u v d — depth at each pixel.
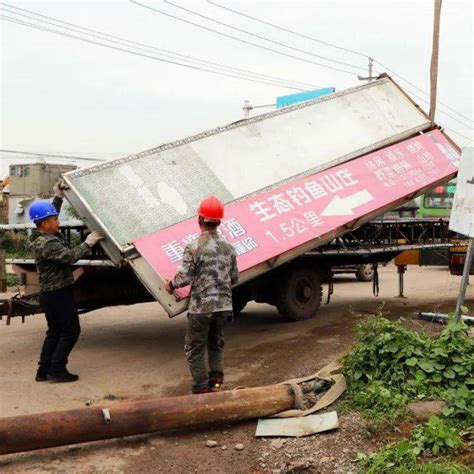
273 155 9.01
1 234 14.73
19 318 11.28
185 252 5.86
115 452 5.00
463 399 5.16
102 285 8.68
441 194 18.09
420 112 11.12
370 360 5.85
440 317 9.30
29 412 5.91
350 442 4.98
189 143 8.57
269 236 7.83
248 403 5.37
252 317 10.91
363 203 8.91
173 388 6.66
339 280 17.16
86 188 7.44
